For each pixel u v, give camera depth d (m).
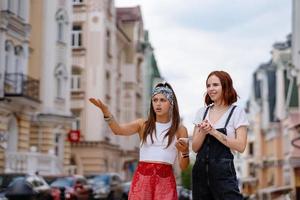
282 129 57.50
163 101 7.11
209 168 6.75
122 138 56.94
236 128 6.82
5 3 31.33
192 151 7.10
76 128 48.88
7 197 19.59
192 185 6.96
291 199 20.22
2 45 31.09
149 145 7.15
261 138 67.56
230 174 6.72
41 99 37.28
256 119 68.81
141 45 63.16
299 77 39.31
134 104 60.66
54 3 38.81
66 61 40.12
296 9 38.25
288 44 62.00
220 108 6.99
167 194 7.05
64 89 39.88
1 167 30.41
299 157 45.28
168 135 7.10
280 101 59.00
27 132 34.47
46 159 34.25
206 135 6.84
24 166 32.03
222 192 6.70
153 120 7.19
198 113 7.12
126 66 60.31
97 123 48.50
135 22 61.16
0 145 30.50
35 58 37.84
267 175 64.62
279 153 59.47
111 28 52.06
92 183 31.09
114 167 53.16
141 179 7.12
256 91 70.44
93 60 49.22
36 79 36.19
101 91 49.00
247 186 64.62
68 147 39.84
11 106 31.88
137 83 62.06
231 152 6.81
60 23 39.81
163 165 7.10
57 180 25.83
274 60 67.50
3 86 31.09
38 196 21.03
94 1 49.28
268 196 24.61
